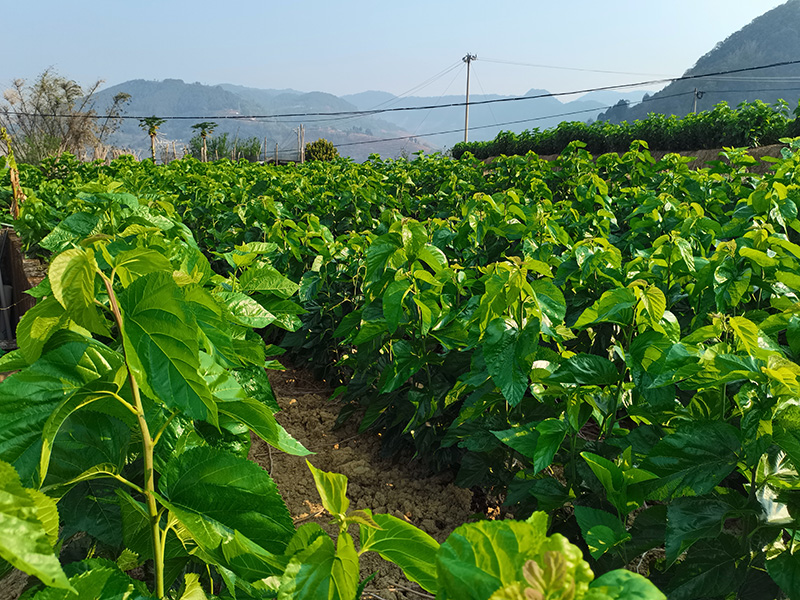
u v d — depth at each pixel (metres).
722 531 1.92
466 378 2.75
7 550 0.78
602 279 3.94
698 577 1.87
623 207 7.08
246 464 1.44
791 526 1.75
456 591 0.75
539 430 2.16
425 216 10.26
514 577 0.77
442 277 3.27
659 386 1.98
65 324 1.32
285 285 2.69
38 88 52.78
